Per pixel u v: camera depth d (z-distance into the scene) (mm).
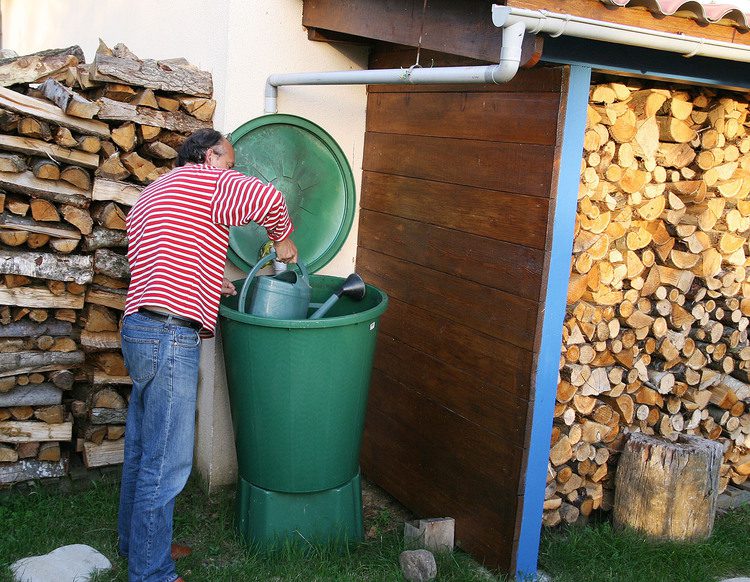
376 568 3252
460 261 3357
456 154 3340
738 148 3572
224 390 3748
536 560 3268
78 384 3730
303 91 3723
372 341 3270
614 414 3566
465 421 3389
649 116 3252
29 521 3320
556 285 2990
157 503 2869
